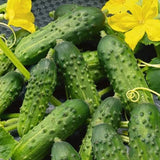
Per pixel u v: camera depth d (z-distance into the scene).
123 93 0.47
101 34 0.51
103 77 0.52
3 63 0.52
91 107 0.46
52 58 0.47
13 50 0.53
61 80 0.50
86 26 0.50
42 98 0.46
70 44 0.48
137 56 0.56
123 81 0.47
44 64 0.46
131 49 0.52
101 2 0.63
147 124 0.43
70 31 0.50
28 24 0.53
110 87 0.52
